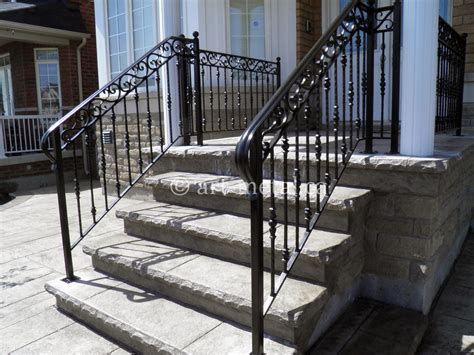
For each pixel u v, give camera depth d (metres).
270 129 1.73
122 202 5.45
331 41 2.11
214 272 2.23
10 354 2.05
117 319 2.10
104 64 6.03
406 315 2.30
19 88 9.30
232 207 2.76
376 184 2.41
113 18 5.84
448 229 2.80
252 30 5.12
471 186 3.69
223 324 2.01
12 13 7.80
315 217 2.04
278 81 4.93
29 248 3.75
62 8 8.66
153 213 2.83
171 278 2.21
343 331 2.13
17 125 8.12
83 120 2.88
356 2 2.27
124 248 2.69
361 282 2.53
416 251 2.32
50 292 2.54
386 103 5.03
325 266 2.03
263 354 1.73
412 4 2.29
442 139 3.49
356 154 2.55
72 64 8.84
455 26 4.54
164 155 3.54
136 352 2.04
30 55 9.00
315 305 1.89
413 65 2.34
